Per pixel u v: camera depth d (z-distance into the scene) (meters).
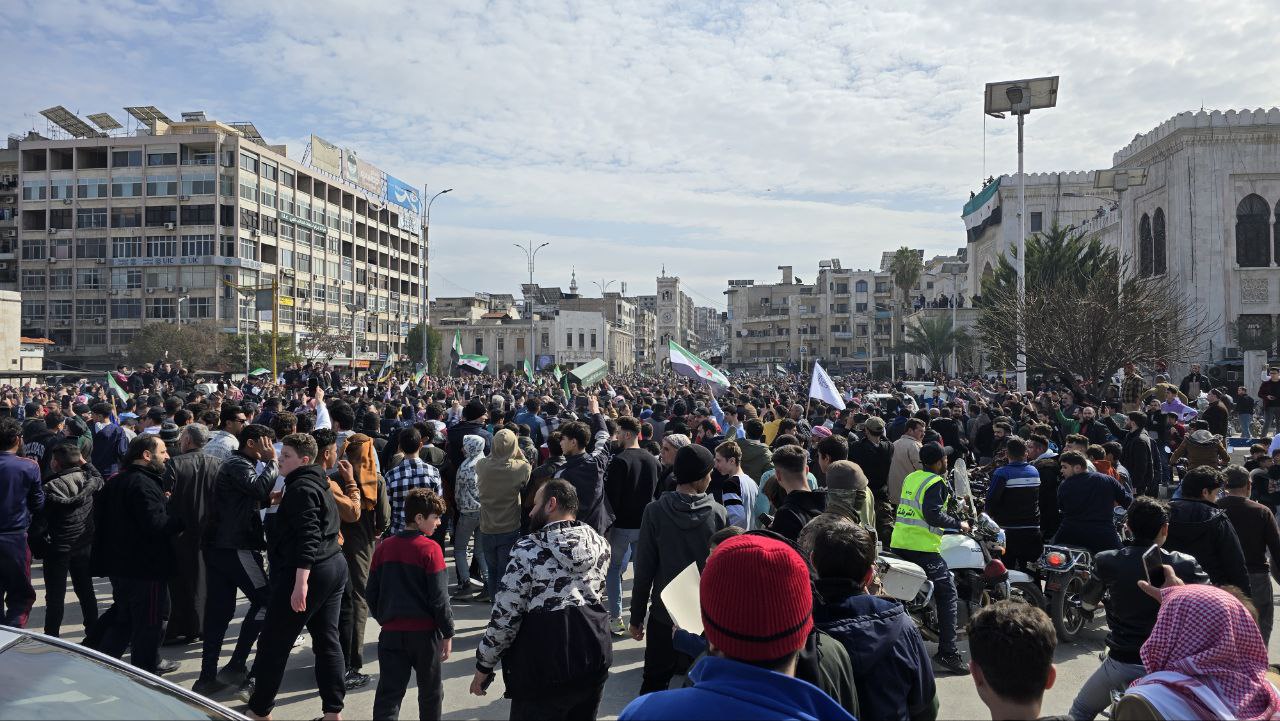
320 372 29.36
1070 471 7.40
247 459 5.96
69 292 68.31
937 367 58.59
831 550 3.16
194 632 7.19
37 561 10.43
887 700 2.93
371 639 7.24
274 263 72.00
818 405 15.51
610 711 5.61
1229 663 2.73
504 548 7.64
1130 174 33.59
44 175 69.00
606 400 18.12
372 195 91.00
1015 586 7.04
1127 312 23.61
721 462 6.52
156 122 70.38
